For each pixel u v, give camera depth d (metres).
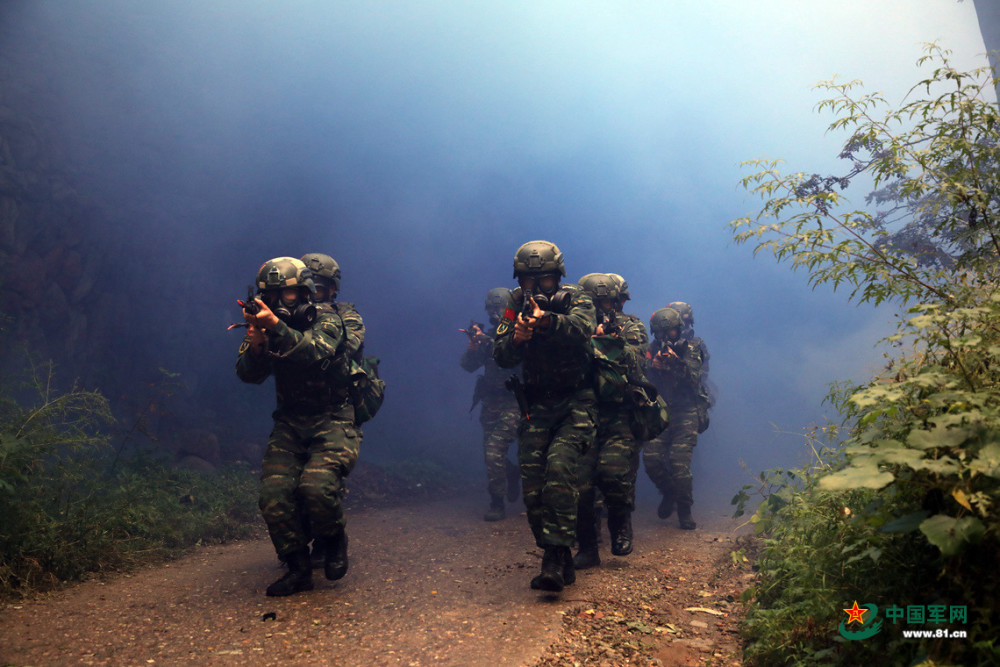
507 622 3.37
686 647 3.12
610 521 4.86
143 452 6.52
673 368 6.67
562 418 4.14
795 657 2.59
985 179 2.89
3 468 4.13
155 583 4.17
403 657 2.91
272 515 3.91
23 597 3.69
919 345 2.79
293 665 2.83
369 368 4.61
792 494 3.86
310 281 4.21
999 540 2.00
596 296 5.71
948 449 2.14
